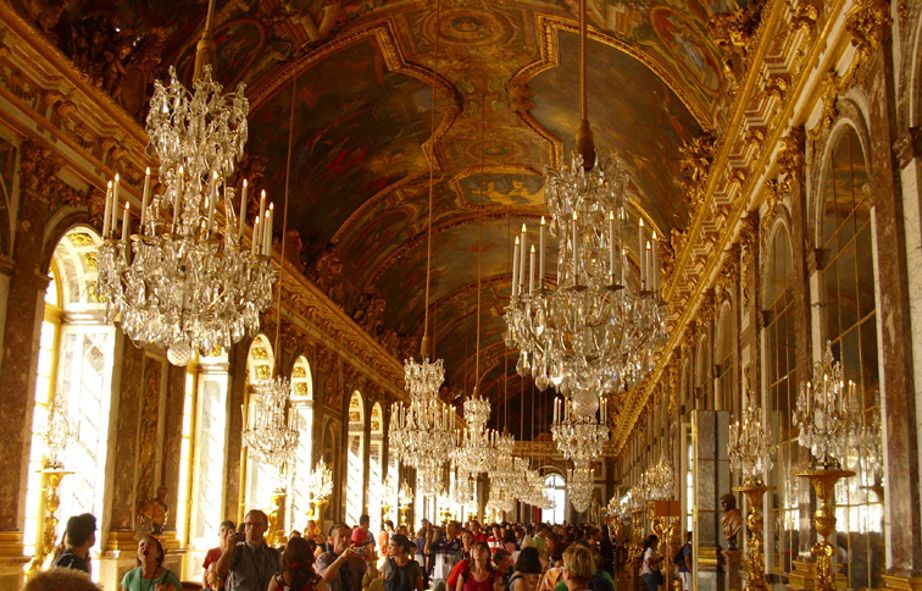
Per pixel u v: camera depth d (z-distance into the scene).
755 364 14.12
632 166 24.53
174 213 7.62
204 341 7.86
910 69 7.74
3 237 12.26
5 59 12.08
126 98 15.17
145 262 7.60
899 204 7.87
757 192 14.48
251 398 23.70
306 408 27.03
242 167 20.31
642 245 8.38
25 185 12.66
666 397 28.95
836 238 10.09
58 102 13.18
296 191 24.42
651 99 20.38
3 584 11.91
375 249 32.09
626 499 42.56
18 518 12.41
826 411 8.20
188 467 20.41
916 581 7.19
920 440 7.39
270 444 18.31
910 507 7.39
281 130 21.73
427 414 16.81
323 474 25.66
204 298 7.66
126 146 14.94
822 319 10.56
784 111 11.99
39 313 12.97
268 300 8.09
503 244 36.38
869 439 8.42
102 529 14.66
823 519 8.05
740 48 13.45
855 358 9.31
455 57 22.20
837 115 9.85
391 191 28.89
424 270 37.22
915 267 7.54
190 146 7.73
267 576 8.56
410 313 40.53
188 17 16.20
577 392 8.13
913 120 7.72
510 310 8.49
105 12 14.18
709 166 17.70
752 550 10.56
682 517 17.62
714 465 13.94
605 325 7.94
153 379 16.72
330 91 21.89
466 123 25.77
